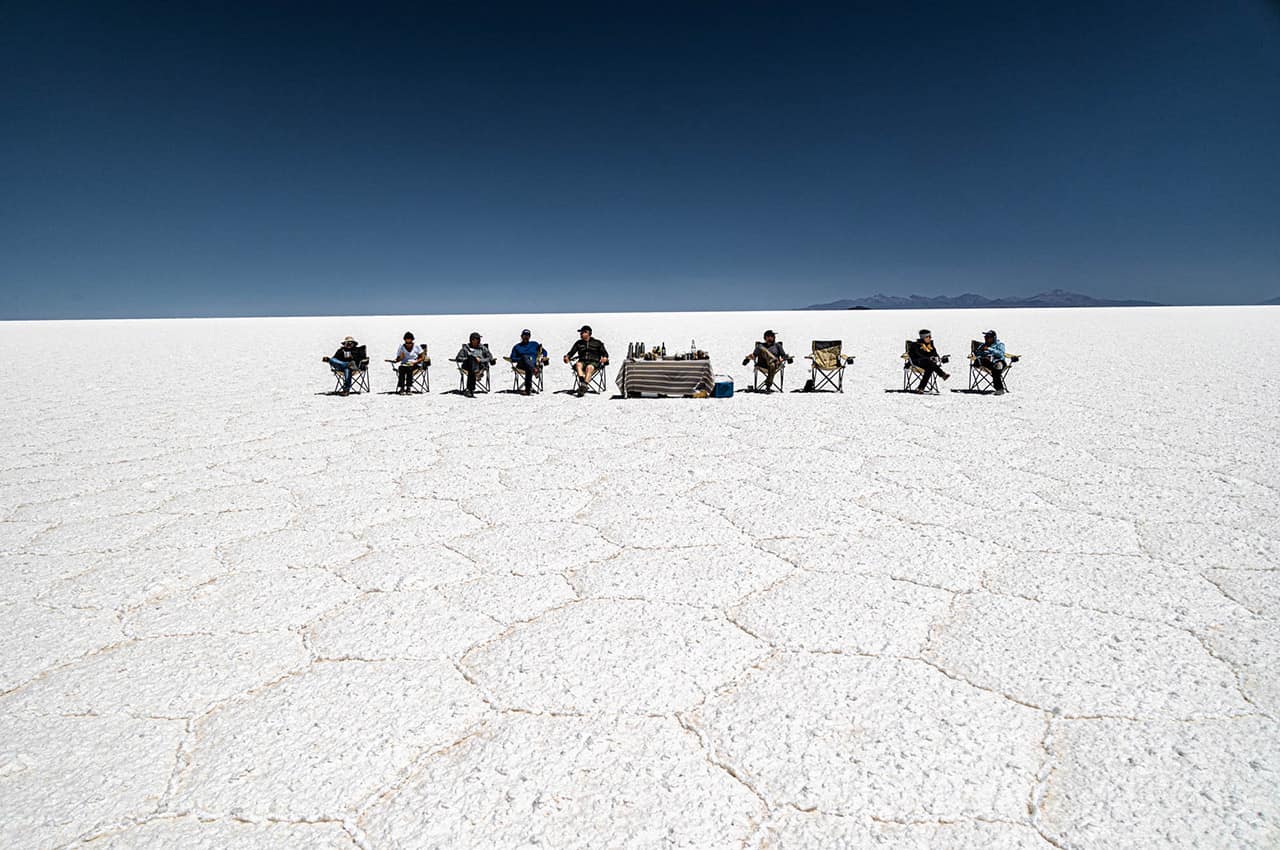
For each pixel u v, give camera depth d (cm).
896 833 173
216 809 185
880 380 1259
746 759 202
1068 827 175
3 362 1819
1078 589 315
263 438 733
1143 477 516
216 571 354
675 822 178
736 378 1349
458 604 310
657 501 470
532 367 1134
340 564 361
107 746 212
